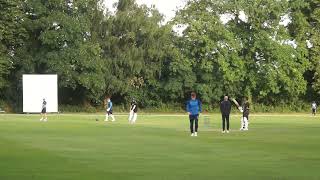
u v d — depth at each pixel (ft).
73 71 269.44
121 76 281.95
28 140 97.35
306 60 292.40
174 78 289.94
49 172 55.21
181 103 298.35
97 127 142.31
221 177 51.44
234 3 288.30
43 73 275.80
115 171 56.08
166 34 285.02
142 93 292.81
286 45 287.69
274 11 285.64
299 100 303.27
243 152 76.38
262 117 233.55
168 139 100.53
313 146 86.07
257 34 286.66
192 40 283.59
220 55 280.72
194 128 113.60
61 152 75.97
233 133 119.55
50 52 267.39
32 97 248.52
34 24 267.59
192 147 84.33
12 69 278.46
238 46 283.18
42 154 73.15
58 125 151.84
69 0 274.36
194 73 290.76
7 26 265.34
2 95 280.31
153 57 282.97
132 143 91.66
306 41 298.15
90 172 55.26
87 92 284.00
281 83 290.56
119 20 279.90
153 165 61.31
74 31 265.75
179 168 58.59
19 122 169.68
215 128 141.38
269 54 286.66
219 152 76.38
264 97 300.61
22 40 273.75
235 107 291.58
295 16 298.56
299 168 58.34
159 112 294.05
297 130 132.26
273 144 89.92
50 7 271.49
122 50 282.36
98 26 284.00
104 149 80.59
